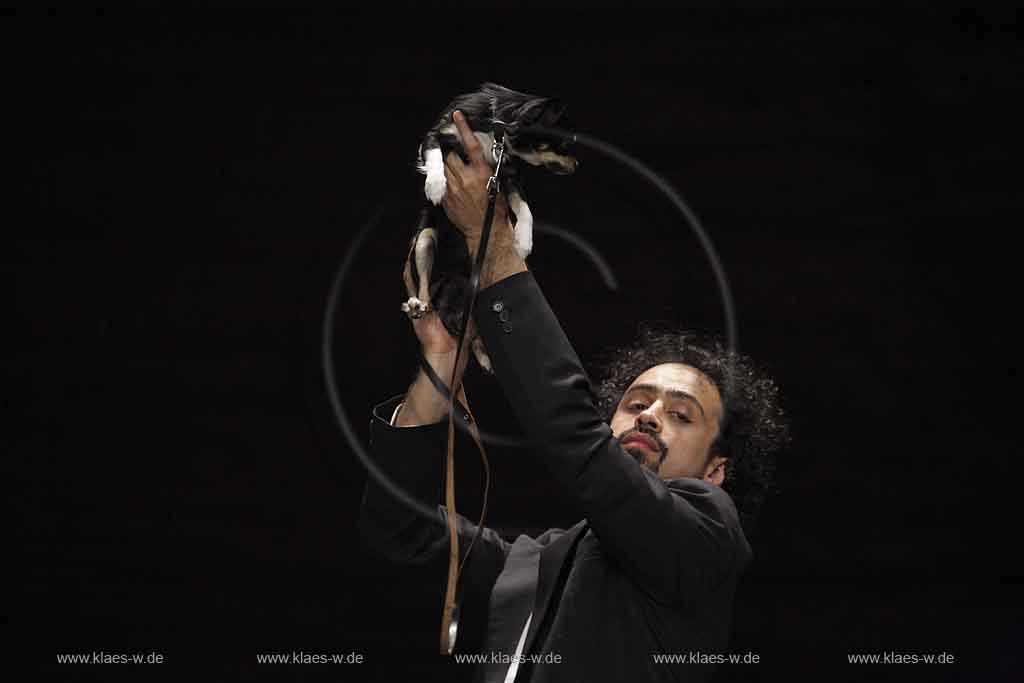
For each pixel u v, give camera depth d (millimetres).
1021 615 15594
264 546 16375
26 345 17000
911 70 17109
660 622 6844
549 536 8469
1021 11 16984
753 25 17438
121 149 17516
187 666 16047
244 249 17266
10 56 17641
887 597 15836
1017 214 16625
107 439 16734
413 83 17625
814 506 16141
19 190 17391
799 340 16578
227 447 16672
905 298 16609
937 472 16141
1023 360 16281
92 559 16359
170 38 17734
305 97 17625
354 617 16188
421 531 7969
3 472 16578
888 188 16922
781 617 15828
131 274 17234
